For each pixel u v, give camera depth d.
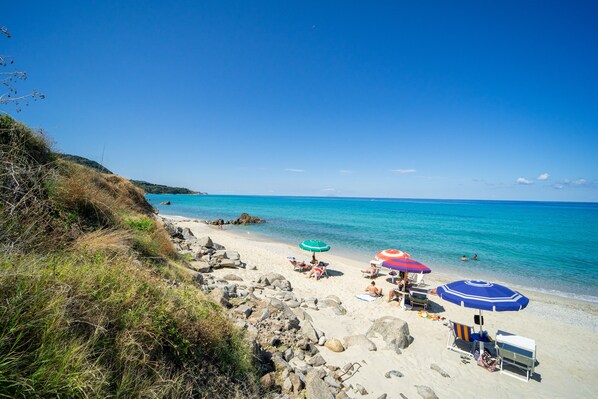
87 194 6.82
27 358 2.34
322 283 13.91
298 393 4.75
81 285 3.32
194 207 81.25
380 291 12.58
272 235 31.67
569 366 7.89
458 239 31.12
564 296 14.40
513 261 21.47
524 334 9.91
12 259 3.15
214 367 3.97
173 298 4.57
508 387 6.70
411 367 6.96
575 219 64.75
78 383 2.33
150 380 2.99
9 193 4.73
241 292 9.16
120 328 3.30
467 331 7.98
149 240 7.86
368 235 32.56
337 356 6.79
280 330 6.90
